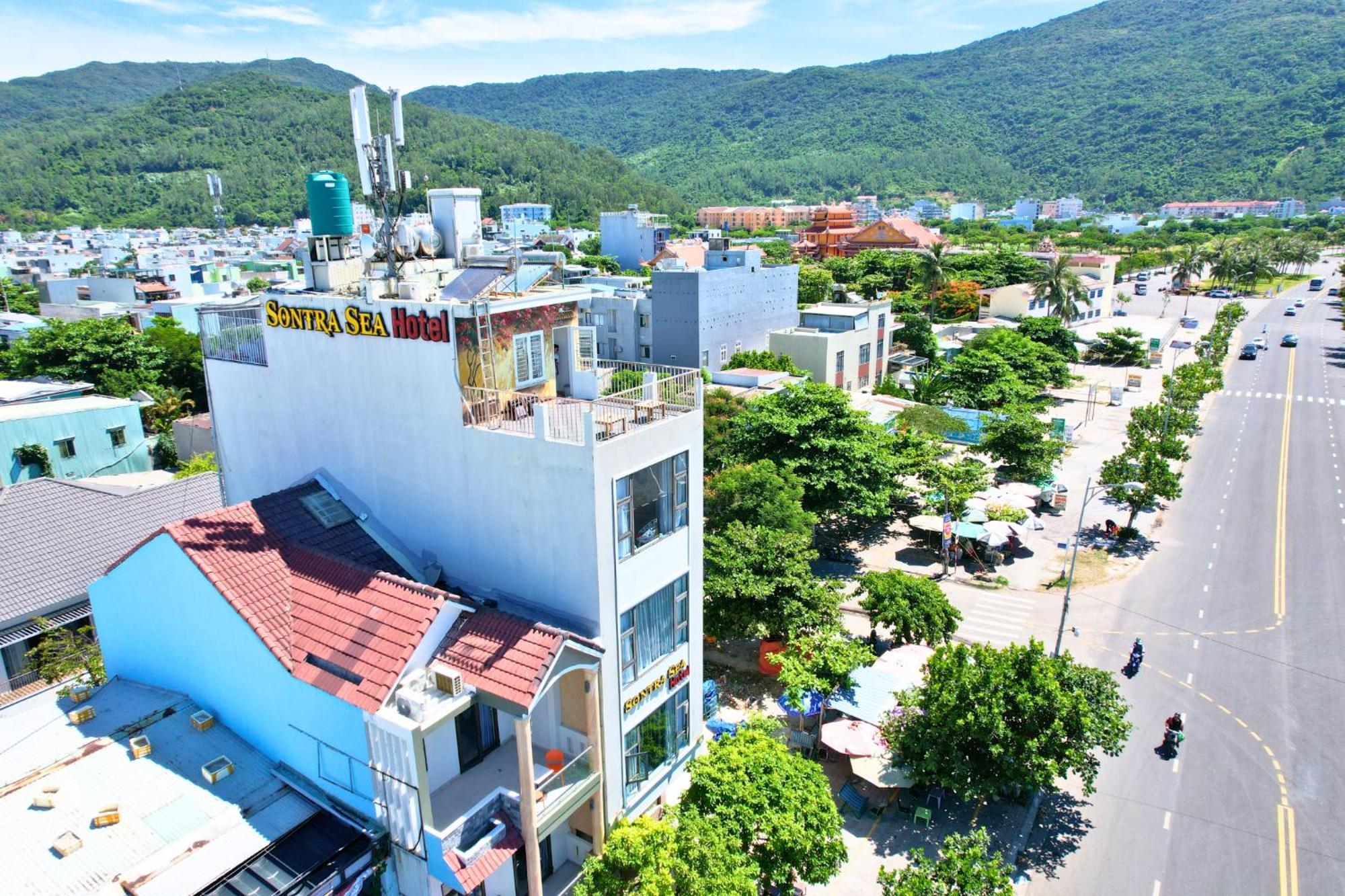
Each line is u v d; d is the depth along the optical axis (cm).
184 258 15050
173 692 2050
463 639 1709
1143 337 10538
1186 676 3091
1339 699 2931
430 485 2027
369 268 2312
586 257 15888
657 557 1995
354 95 2203
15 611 2672
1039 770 2122
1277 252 16862
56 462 4350
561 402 2142
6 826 1585
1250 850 2222
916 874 1739
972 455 5722
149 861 1507
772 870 1819
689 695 2244
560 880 1923
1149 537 4466
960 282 11962
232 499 2611
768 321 8656
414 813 1562
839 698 2556
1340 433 6456
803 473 3881
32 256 17062
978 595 3791
